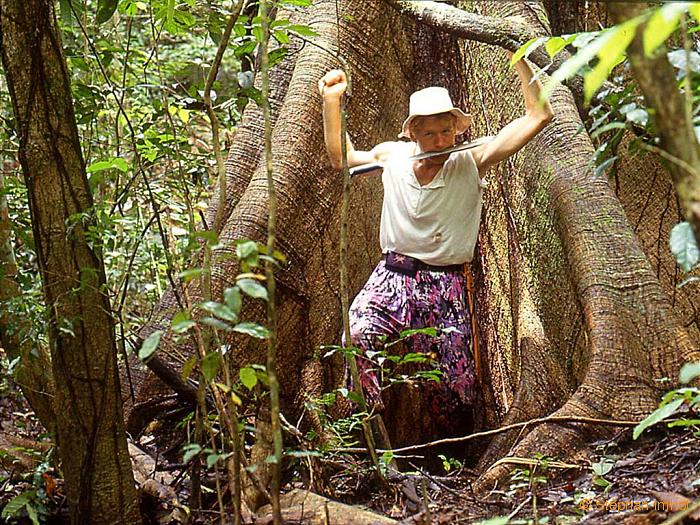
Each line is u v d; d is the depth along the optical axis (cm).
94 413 293
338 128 464
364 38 541
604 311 407
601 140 493
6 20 283
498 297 515
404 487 355
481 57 537
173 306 460
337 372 506
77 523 297
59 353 291
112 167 351
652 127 303
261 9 269
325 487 353
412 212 449
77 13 364
